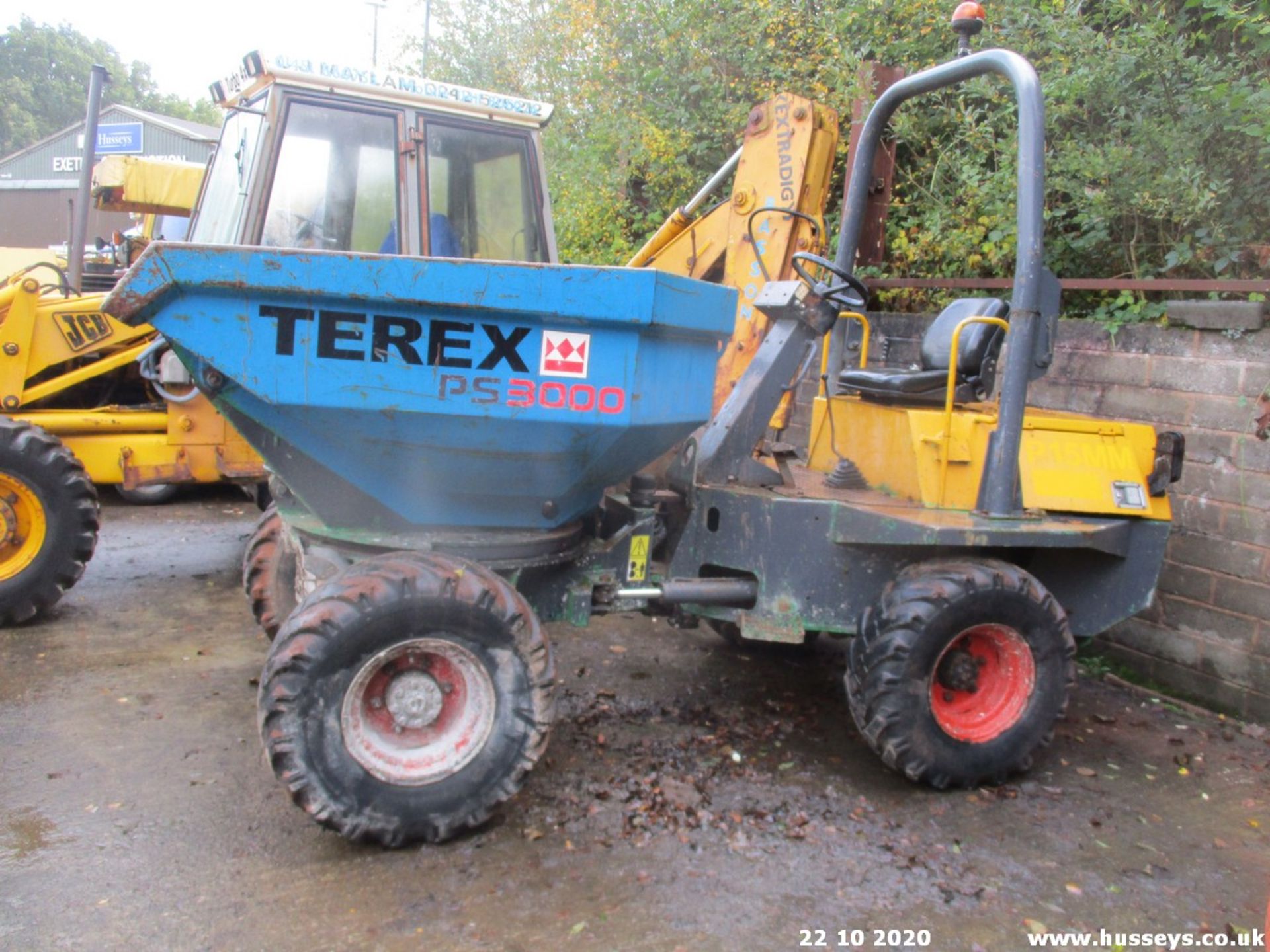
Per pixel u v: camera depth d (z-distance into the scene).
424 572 2.98
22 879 2.82
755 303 4.18
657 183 8.53
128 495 7.74
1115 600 4.01
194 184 8.09
